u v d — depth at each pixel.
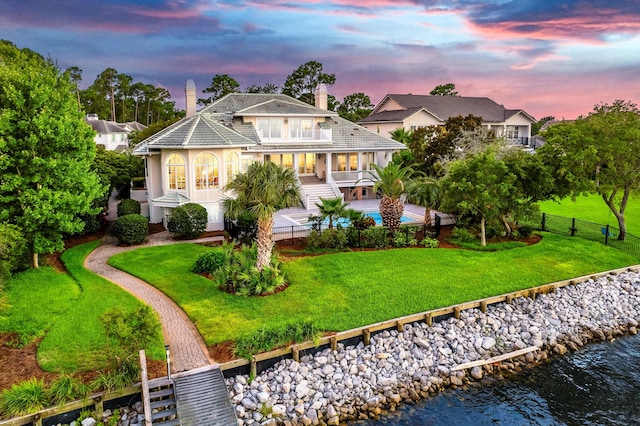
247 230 26.67
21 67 21.25
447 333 17.48
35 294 18.34
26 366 13.49
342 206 27.03
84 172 21.67
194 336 15.73
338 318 17.09
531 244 27.55
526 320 18.94
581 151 26.28
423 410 13.88
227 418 12.29
